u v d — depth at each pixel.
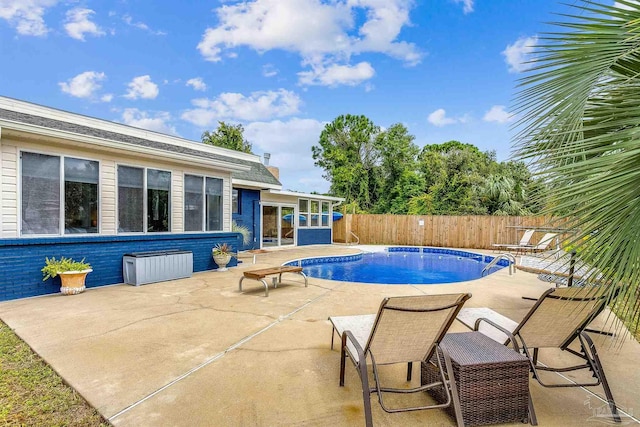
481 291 7.30
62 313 5.37
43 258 6.56
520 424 2.61
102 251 7.47
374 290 7.28
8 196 6.18
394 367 3.61
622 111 1.92
